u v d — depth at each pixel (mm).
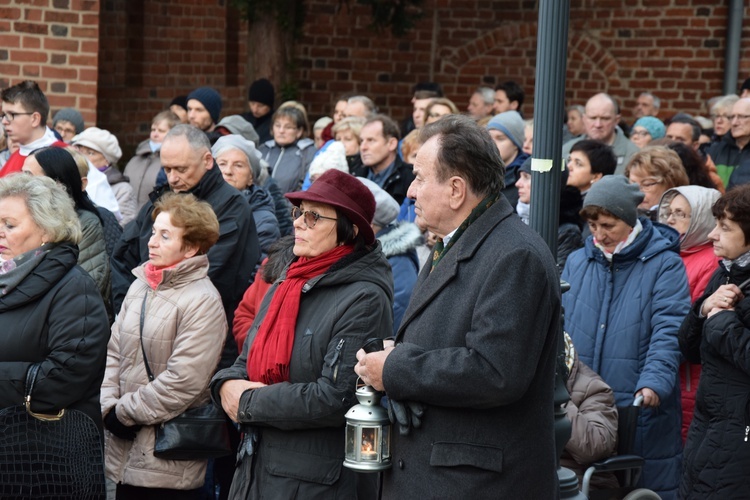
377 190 6594
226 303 6809
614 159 8367
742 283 5352
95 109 12094
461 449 3963
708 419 5375
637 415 5812
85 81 12031
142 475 5695
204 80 16422
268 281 5562
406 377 3957
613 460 5672
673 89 16359
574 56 16828
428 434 4031
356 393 4270
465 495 3939
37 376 5070
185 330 5688
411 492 4059
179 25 16125
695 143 12008
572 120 13688
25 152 8789
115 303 7109
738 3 15672
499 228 4062
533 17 16672
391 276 5012
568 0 4664
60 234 5246
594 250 6422
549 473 4027
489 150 4102
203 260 5859
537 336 3889
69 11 11914
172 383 5582
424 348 4066
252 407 4762
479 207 4109
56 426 5145
